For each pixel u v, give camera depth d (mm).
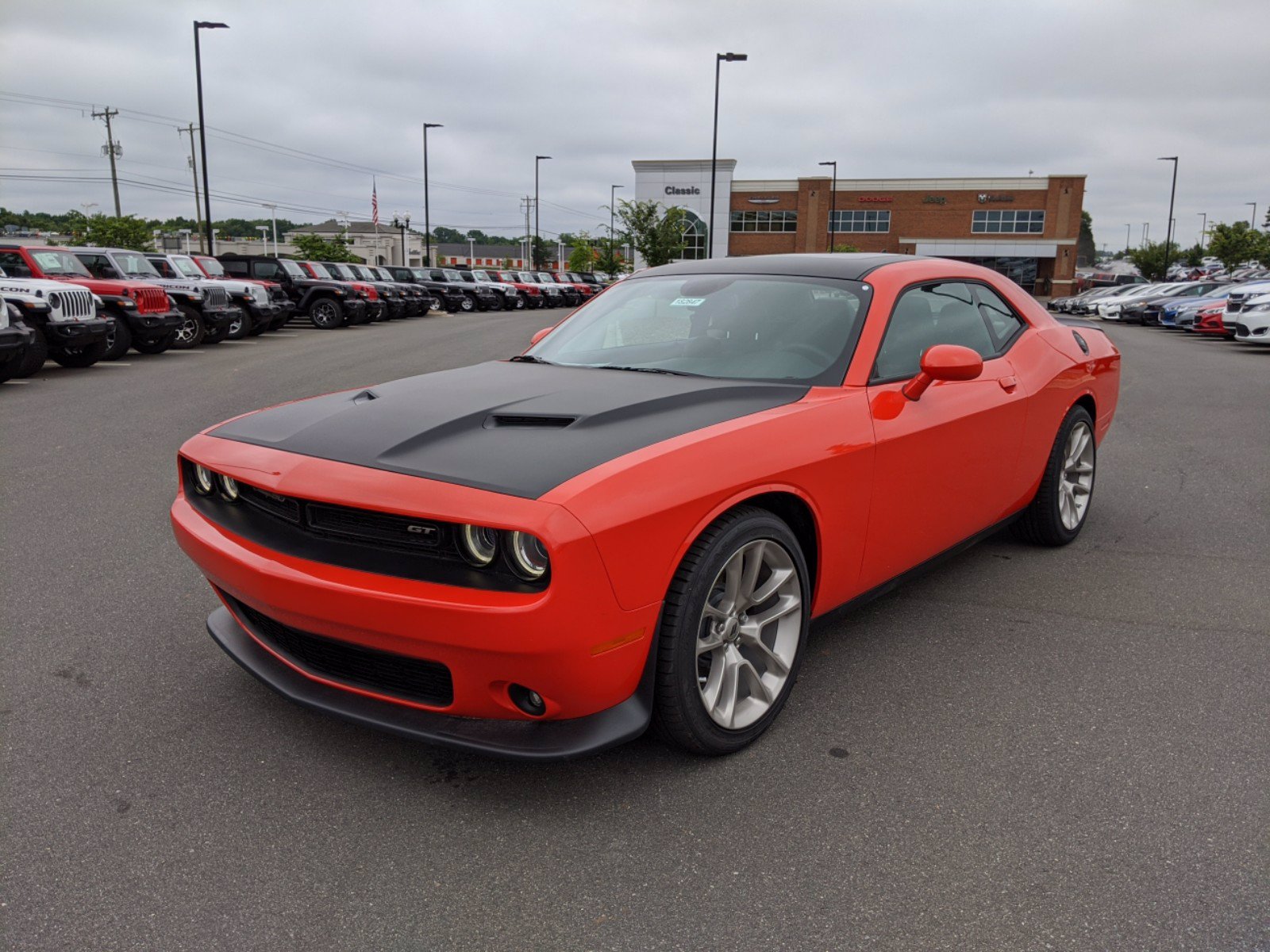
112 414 8484
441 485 2238
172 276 17719
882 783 2498
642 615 2275
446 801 2400
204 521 2740
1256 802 2404
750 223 69562
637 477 2262
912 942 1897
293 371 12281
